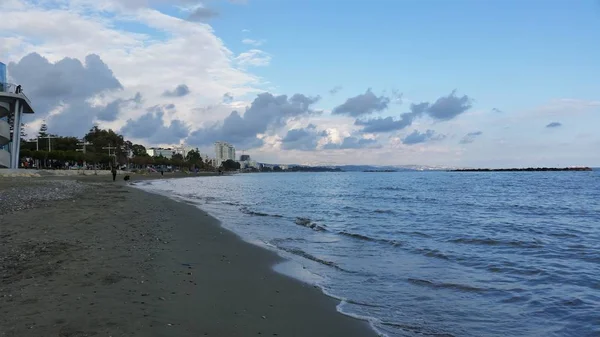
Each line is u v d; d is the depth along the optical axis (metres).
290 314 5.82
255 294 6.68
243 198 33.59
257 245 11.36
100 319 5.00
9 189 28.64
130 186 44.28
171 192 39.41
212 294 6.49
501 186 58.69
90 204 20.55
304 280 7.80
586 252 11.38
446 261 9.96
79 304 5.52
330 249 11.29
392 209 24.73
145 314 5.30
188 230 13.30
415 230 15.75
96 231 11.88
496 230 16.25
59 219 14.12
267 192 43.69
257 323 5.38
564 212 24.45
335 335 5.14
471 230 16.09
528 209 26.27
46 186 33.94
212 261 8.95
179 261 8.68
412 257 10.38
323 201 30.98
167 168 174.62
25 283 6.41
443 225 17.52
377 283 7.77
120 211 17.78
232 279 7.54
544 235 14.91
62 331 4.58
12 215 14.88
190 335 4.74
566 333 5.42
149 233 12.13
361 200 32.31
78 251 8.94
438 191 46.22
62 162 100.12
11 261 7.83
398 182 76.88
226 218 18.31
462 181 80.62
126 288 6.41
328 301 6.53
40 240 10.04
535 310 6.33
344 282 7.79
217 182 78.75
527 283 7.90
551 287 7.63
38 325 4.73
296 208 24.80
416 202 30.72
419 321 5.79
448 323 5.75
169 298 6.09
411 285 7.67
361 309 6.23
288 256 10.06
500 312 6.23
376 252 10.95
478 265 9.55
